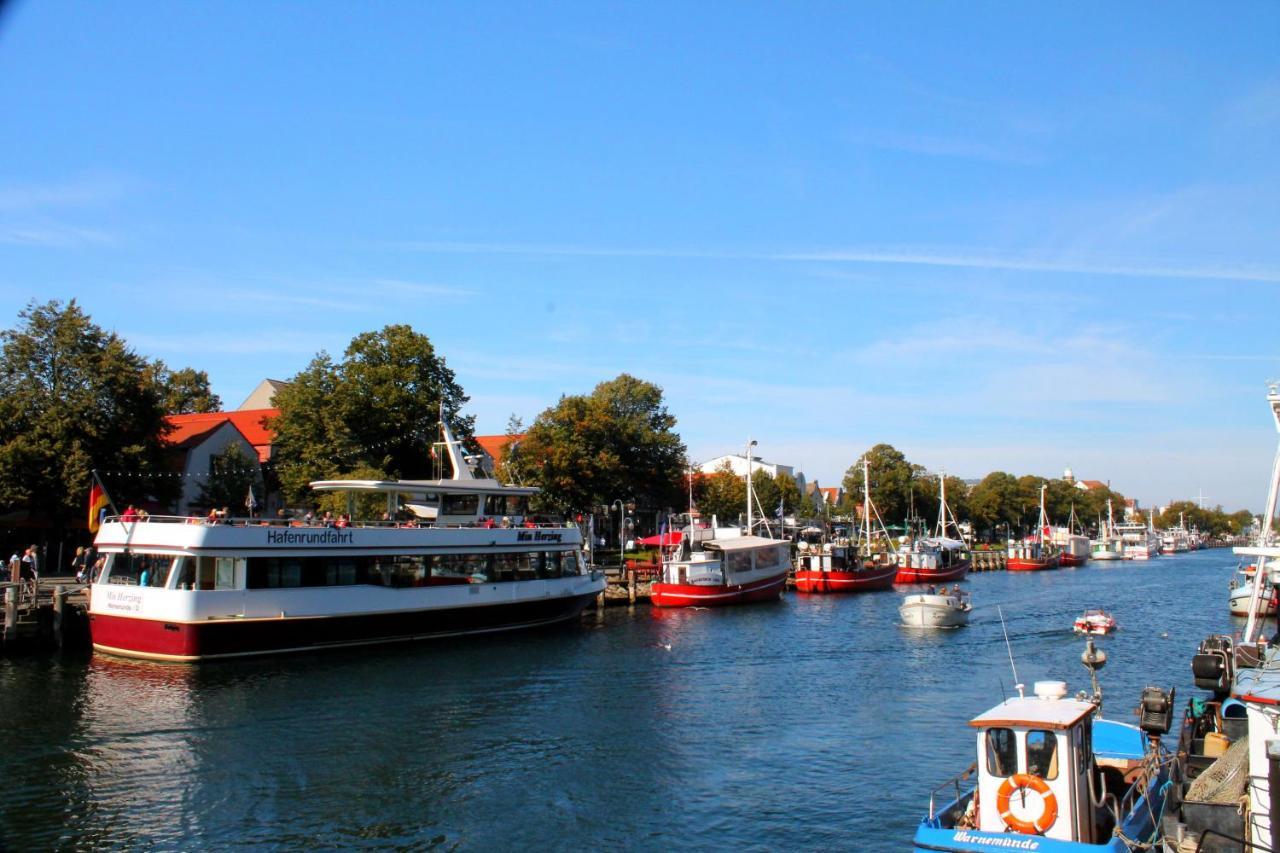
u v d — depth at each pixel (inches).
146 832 817.5
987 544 6811.0
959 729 1167.0
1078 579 4153.5
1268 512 852.6
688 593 2586.1
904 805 887.7
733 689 1411.2
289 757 1035.3
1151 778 748.0
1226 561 6402.6
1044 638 2016.5
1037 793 644.1
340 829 829.2
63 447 2161.7
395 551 1765.5
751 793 924.0
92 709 1238.3
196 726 1157.7
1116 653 1796.3
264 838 808.3
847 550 3366.1
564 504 3267.7
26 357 2250.2
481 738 1116.5
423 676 1482.5
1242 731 801.6
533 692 1373.0
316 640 1648.6
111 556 1621.6
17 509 2292.1
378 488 1855.3
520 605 1959.9
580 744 1094.4
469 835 818.2
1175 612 2598.4
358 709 1253.1
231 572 1562.5
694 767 1007.0
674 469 3641.7
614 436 3427.7
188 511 2819.9
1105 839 679.1
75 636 1699.1
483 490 1995.6
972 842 644.1
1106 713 1246.9
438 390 2945.4
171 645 1524.4
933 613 2153.1
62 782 944.9
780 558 2947.8
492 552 1929.1
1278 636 874.8
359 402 2770.7
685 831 827.4
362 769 994.1
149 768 991.6
